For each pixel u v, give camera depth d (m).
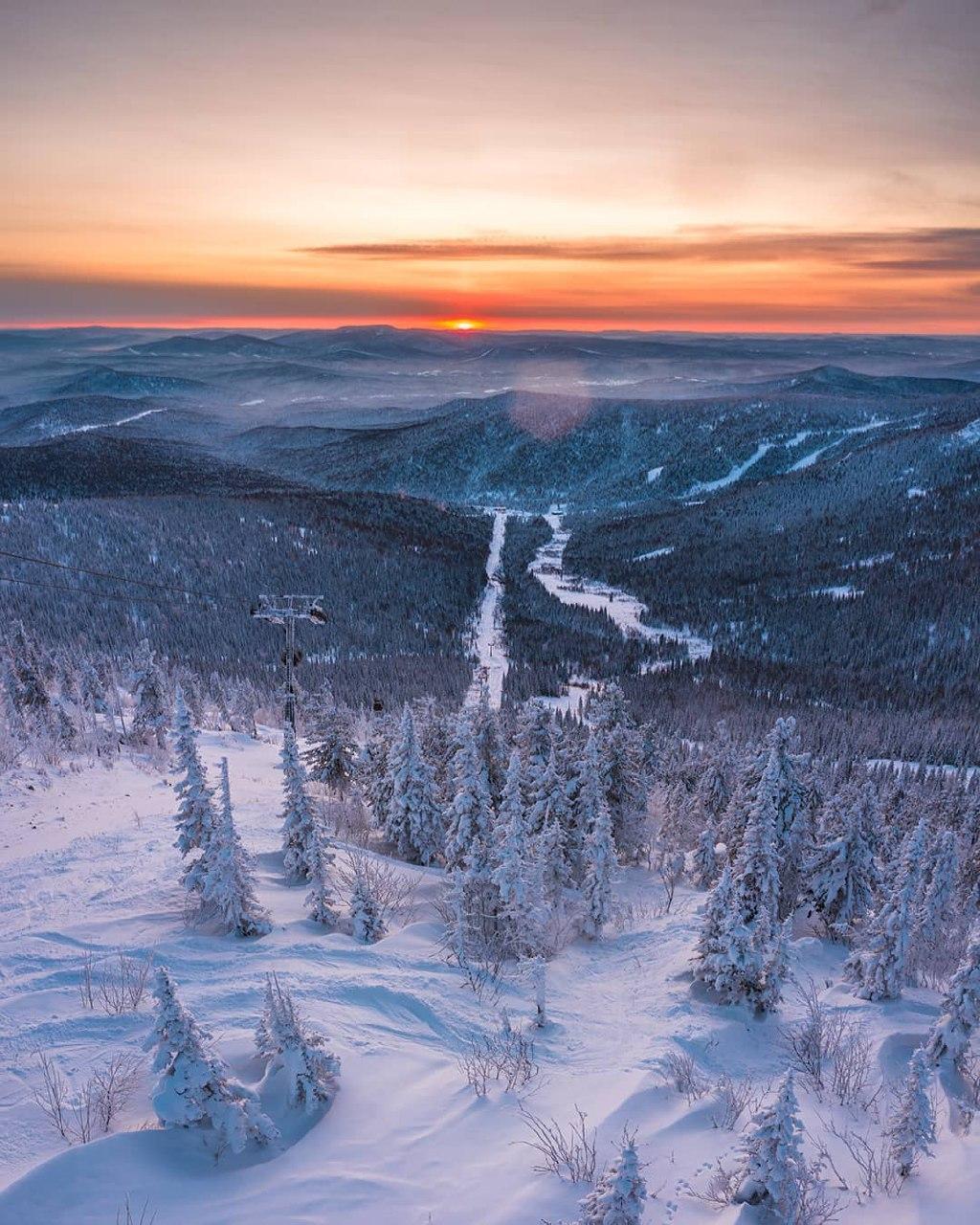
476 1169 9.57
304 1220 8.45
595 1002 15.55
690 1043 13.60
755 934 15.31
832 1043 14.18
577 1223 8.51
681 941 18.41
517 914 16.78
